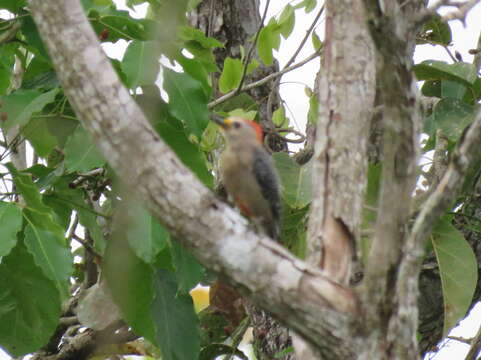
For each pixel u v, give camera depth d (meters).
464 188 12.95
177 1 11.59
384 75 7.30
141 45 10.76
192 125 10.80
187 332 11.79
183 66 11.53
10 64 12.58
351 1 8.99
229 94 13.25
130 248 11.20
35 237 10.28
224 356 15.16
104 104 7.62
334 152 8.76
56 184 12.17
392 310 7.68
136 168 7.56
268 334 13.51
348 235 8.59
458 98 13.80
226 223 7.60
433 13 7.43
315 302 7.65
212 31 15.82
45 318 11.36
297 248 12.48
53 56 7.83
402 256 7.64
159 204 7.58
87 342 14.41
